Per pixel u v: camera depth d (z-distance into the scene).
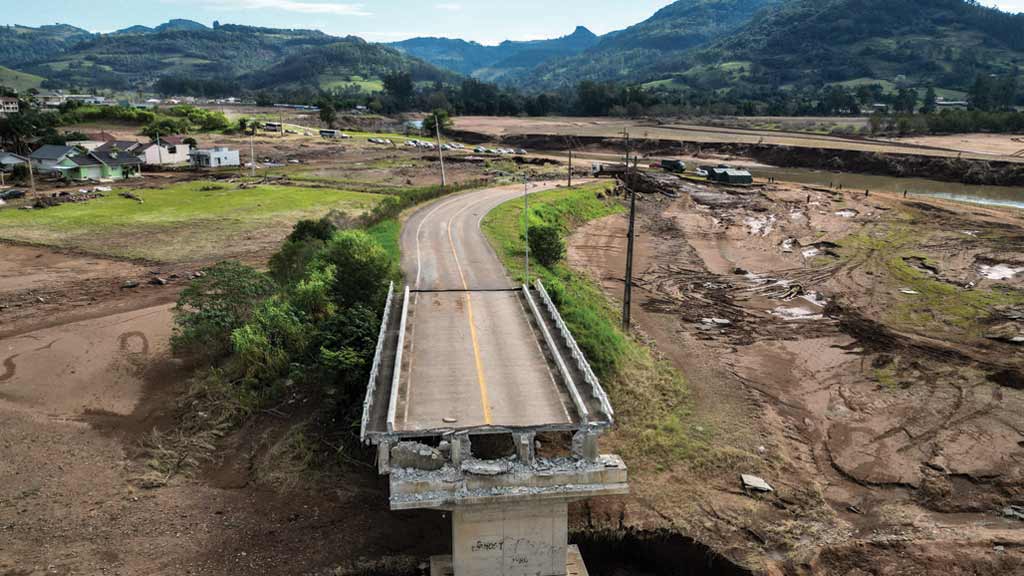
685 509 28.70
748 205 92.88
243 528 27.89
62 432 34.88
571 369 28.48
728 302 54.62
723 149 157.12
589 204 86.94
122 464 32.31
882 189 112.31
